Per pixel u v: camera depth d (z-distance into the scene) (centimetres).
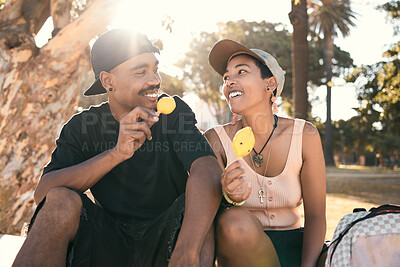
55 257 144
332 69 4366
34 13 579
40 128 559
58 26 575
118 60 190
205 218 150
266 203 221
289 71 4116
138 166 195
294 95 1393
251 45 4006
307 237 214
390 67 2062
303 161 226
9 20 561
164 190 196
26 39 550
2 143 546
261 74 226
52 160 188
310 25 4203
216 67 246
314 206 223
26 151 556
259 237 158
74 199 155
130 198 195
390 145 6181
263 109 228
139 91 193
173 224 163
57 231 146
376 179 2177
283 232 221
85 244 160
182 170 197
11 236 361
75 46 560
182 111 199
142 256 178
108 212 196
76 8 711
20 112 551
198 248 145
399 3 1941
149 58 194
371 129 6206
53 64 556
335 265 155
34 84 554
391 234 147
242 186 163
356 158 8519
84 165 171
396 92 2080
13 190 550
